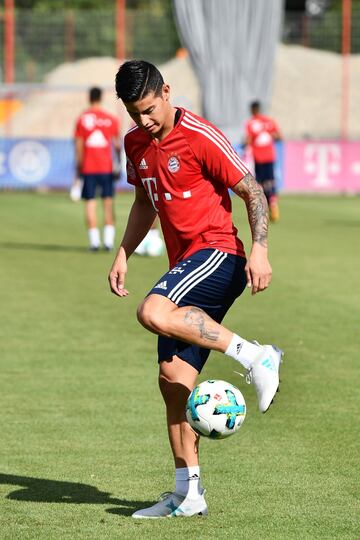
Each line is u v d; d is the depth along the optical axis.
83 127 44.19
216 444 17.38
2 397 20.44
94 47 95.88
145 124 13.05
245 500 14.45
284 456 16.64
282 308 30.69
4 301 31.73
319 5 120.19
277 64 109.19
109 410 19.53
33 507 14.12
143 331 27.31
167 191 13.53
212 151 13.24
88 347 25.25
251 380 13.07
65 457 16.56
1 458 16.48
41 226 56.31
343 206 73.44
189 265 13.43
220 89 88.19
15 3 120.50
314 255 43.94
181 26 88.19
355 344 25.48
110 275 14.62
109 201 44.88
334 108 107.12
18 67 95.75
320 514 13.84
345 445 17.25
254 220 13.29
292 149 82.06
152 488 15.03
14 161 79.06
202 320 13.02
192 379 13.61
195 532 13.07
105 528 13.24
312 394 20.67
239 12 87.50
